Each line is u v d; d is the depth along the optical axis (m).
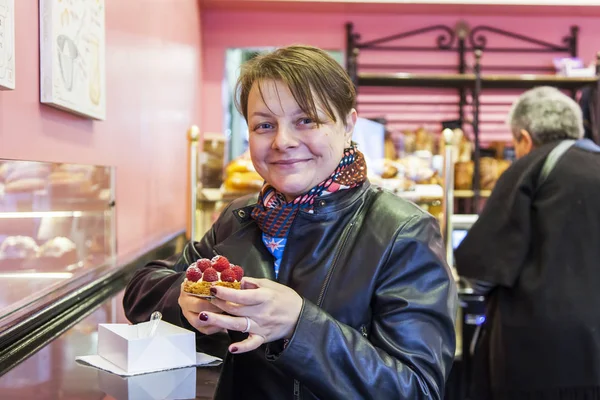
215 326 0.92
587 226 2.14
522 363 2.18
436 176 2.80
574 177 2.17
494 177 3.89
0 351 1.11
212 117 4.54
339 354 0.93
